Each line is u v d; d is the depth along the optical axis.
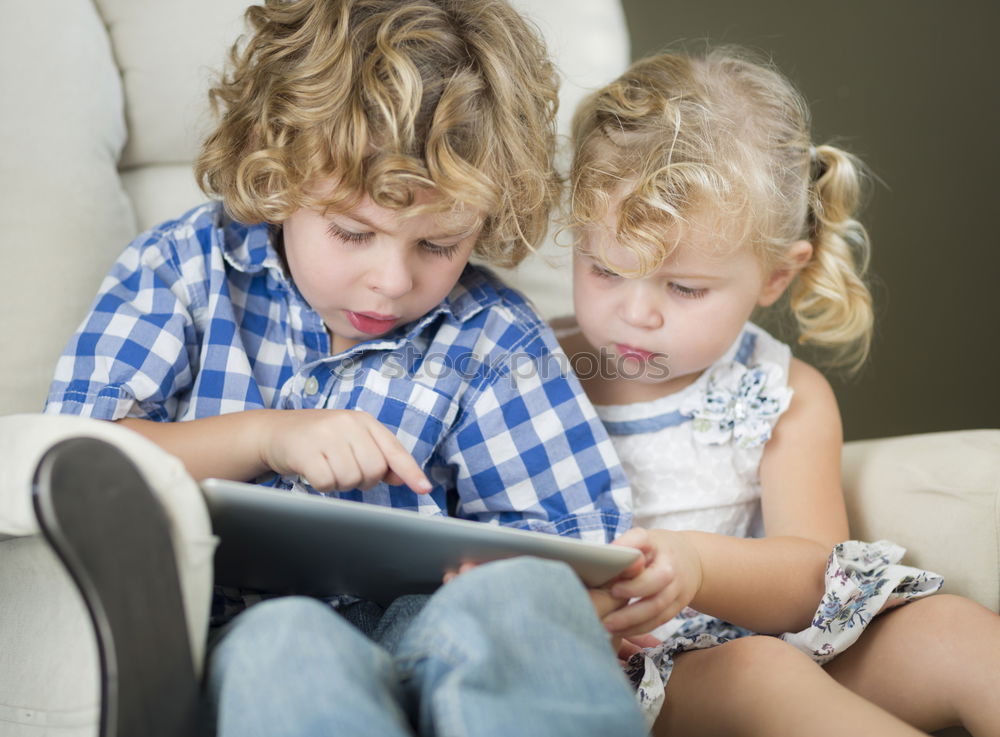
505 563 0.66
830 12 2.27
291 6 1.01
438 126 0.93
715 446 1.21
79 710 0.68
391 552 0.75
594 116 1.17
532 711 0.58
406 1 1.00
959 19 2.30
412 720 0.63
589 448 1.11
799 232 1.21
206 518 0.63
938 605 1.00
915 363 2.39
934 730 0.99
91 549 0.54
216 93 1.10
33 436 0.63
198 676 0.64
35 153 1.15
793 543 1.08
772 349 1.27
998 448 1.11
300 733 0.54
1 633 0.74
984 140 2.35
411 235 0.94
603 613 0.90
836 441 1.22
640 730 0.62
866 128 2.32
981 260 2.38
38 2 1.20
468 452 1.09
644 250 1.04
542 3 1.41
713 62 1.22
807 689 0.87
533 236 1.09
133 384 0.98
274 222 1.02
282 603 0.62
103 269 1.18
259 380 1.06
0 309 1.10
